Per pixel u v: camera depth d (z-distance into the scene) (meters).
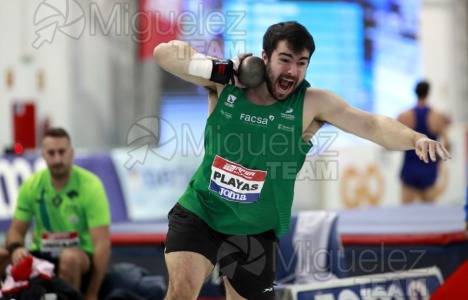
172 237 10.21
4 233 22.39
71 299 13.88
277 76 9.82
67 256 14.51
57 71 29.64
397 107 36.53
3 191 22.75
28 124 28.59
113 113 31.09
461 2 37.56
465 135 30.66
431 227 17.98
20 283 13.60
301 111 10.11
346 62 34.84
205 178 10.29
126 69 31.09
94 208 15.00
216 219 10.32
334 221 14.70
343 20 34.47
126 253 17.34
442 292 13.20
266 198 10.26
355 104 35.28
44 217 15.21
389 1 35.72
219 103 10.13
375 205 29.27
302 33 9.78
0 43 29.33
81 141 30.31
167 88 32.19
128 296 14.96
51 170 14.92
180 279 9.91
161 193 24.86
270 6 32.47
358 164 28.28
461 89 37.81
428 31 37.31
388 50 35.94
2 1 29.09
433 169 27.36
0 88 29.42
